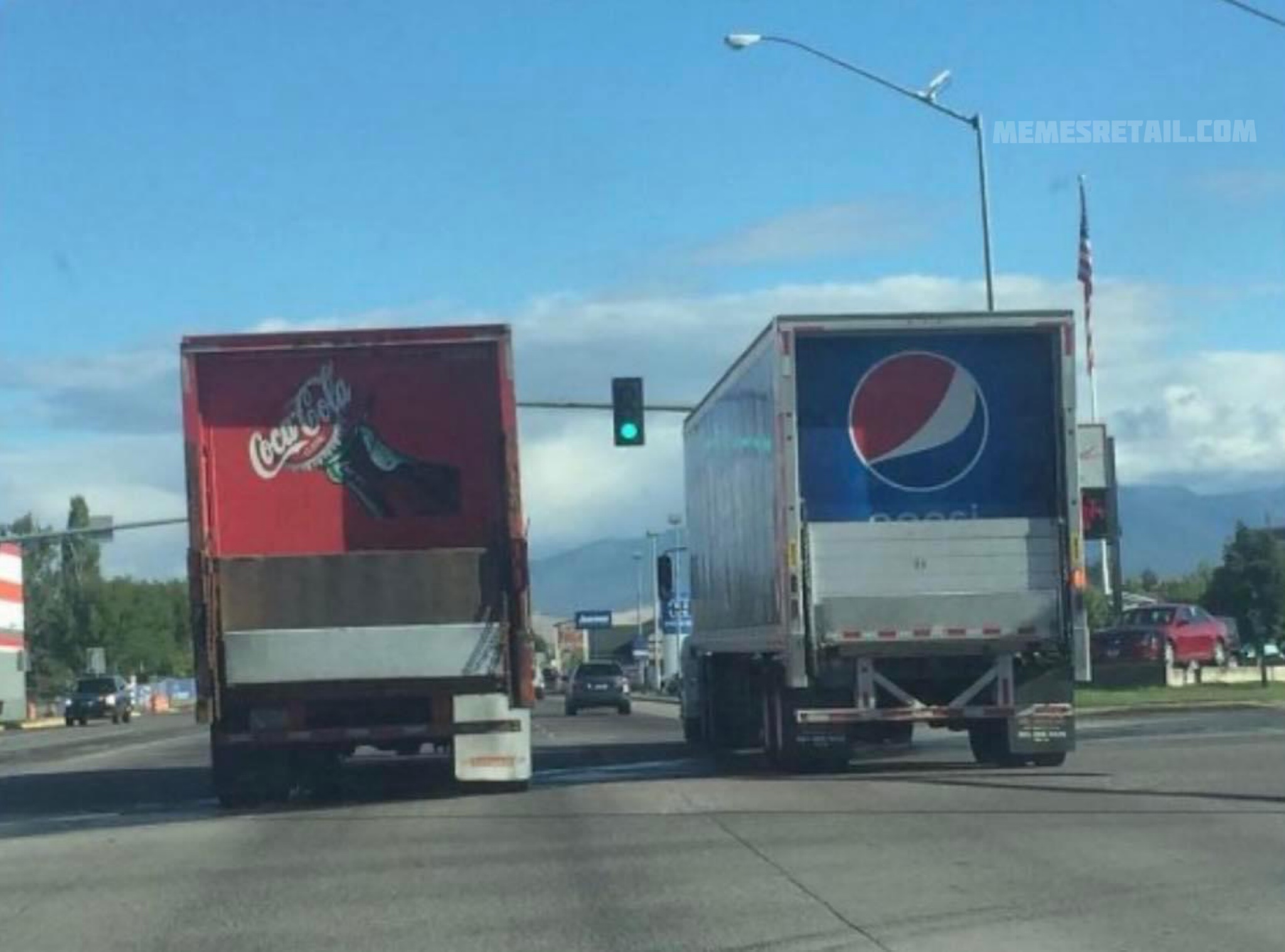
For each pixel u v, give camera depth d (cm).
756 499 2030
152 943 1021
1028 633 1861
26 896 1215
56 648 12825
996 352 1888
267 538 1752
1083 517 2095
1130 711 3303
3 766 3125
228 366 1750
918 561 1862
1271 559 6688
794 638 1841
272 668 1711
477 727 1752
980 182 3034
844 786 1802
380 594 1730
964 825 1451
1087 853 1282
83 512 13000
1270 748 2211
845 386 1881
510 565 1734
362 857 1354
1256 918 1022
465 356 1766
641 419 3131
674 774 2062
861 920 1036
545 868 1269
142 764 2880
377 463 1759
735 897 1126
